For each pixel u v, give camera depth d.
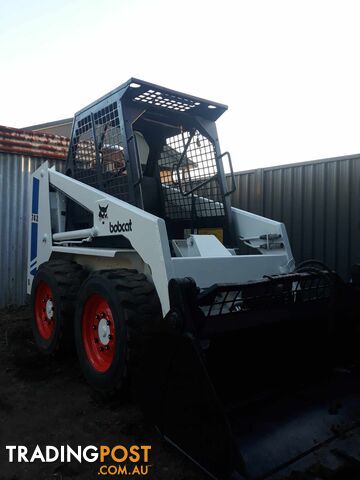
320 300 3.11
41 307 4.39
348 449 2.18
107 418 2.92
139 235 3.15
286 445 2.21
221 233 4.18
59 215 4.50
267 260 3.56
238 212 4.20
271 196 5.98
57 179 4.43
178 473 2.27
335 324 3.06
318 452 2.16
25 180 6.62
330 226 5.34
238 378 2.69
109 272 3.24
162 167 4.49
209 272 3.14
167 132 4.47
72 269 4.02
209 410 2.02
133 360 2.89
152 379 2.43
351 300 3.14
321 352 3.12
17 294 6.56
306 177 5.60
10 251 6.48
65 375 3.72
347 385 2.91
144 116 4.09
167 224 4.45
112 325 3.20
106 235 3.57
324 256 5.39
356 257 5.09
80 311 3.45
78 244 4.14
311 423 2.43
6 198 6.43
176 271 2.97
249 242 4.08
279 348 2.91
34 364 3.98
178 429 2.23
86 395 3.30
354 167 5.12
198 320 2.33
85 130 4.26
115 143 3.79
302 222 5.62
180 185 4.00
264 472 1.99
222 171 4.14
